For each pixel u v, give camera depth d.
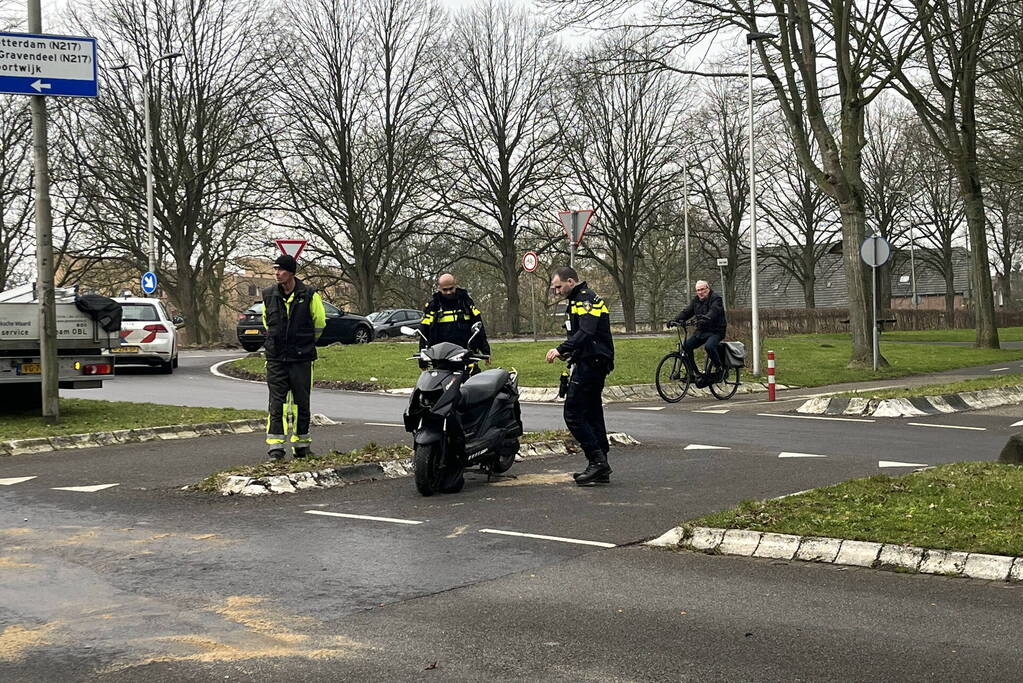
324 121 46.22
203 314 52.00
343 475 9.74
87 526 7.80
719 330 18.12
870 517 7.22
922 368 25.25
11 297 17.58
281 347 10.43
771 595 5.91
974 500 7.59
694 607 5.69
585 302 9.62
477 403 9.50
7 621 5.50
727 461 10.91
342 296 58.66
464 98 49.16
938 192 59.56
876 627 5.29
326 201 47.81
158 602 5.85
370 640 5.17
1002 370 25.56
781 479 9.70
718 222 60.47
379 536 7.47
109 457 11.15
